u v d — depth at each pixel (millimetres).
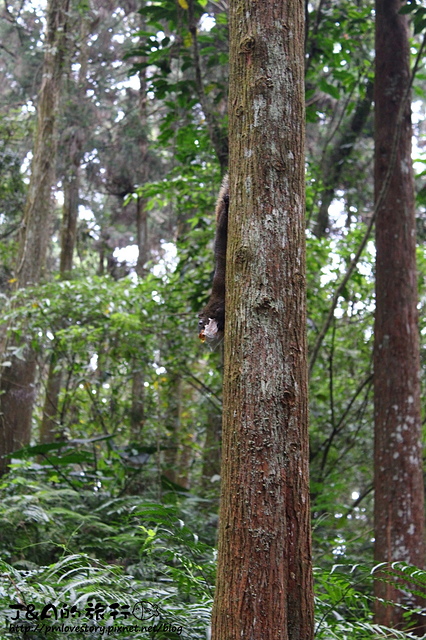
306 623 2387
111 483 6777
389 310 5879
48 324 7887
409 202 6137
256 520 2385
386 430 5672
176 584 3980
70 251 12625
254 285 2572
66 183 12695
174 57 6625
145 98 13438
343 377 9203
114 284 8398
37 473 6465
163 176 13094
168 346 8211
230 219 2721
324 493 7203
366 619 4645
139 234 13164
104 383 9133
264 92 2744
